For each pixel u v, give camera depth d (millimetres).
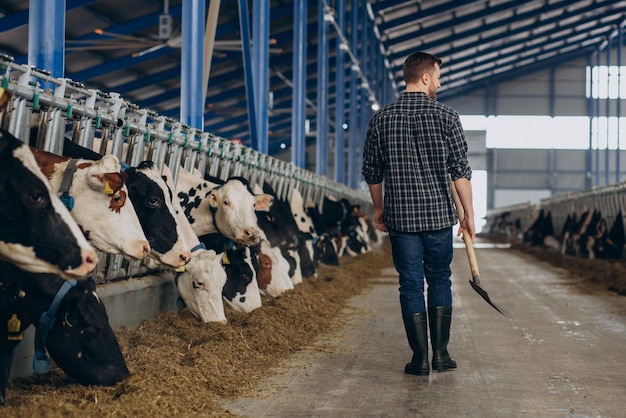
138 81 24859
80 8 17422
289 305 7559
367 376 5285
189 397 4348
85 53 20453
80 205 4312
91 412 3750
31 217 3598
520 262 19219
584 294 11078
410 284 5383
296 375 5277
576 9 38562
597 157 43281
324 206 14141
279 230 9344
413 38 34375
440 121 5336
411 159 5355
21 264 3662
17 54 18094
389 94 41594
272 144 44219
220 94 31031
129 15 19109
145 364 4789
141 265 6680
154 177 5312
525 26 38781
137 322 6098
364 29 27344
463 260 20172
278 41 27078
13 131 4832
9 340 3959
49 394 4055
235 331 6062
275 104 37469
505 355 6105
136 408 3896
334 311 8570
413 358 5387
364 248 18328
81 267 3672
